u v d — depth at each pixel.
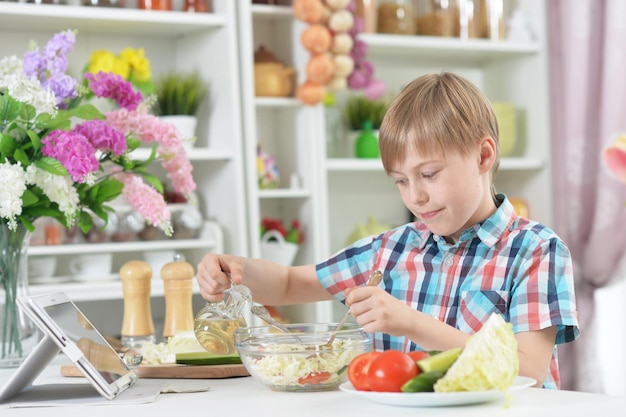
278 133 3.46
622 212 3.42
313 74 3.15
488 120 1.53
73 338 1.31
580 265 3.54
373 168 3.38
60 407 1.23
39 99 1.73
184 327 1.85
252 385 1.37
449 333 1.30
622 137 3.40
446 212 1.47
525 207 3.66
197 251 3.20
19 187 1.67
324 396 1.23
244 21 3.16
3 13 2.84
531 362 1.40
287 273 1.81
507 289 1.53
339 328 1.35
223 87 3.17
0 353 1.77
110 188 1.87
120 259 3.23
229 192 3.17
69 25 3.08
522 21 3.67
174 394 1.31
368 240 1.80
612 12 3.43
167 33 3.31
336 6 3.16
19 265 1.80
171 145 1.93
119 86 1.89
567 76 3.55
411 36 3.44
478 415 1.05
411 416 1.05
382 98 3.56
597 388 3.54
